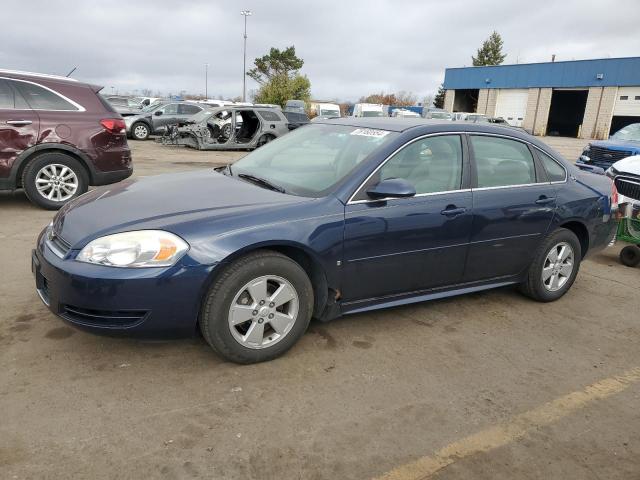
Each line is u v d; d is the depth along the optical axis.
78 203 3.55
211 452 2.48
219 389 2.98
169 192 3.56
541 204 4.34
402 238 3.62
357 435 2.67
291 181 3.72
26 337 3.42
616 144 11.68
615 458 2.63
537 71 45.38
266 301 3.19
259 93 57.16
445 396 3.08
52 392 2.86
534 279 4.50
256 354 3.22
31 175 6.85
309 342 3.61
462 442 2.68
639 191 6.17
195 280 2.94
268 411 2.81
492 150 4.20
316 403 2.91
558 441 2.74
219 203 3.30
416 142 3.79
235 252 3.01
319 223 3.29
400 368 3.35
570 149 27.56
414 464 2.49
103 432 2.57
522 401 3.08
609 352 3.79
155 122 21.14
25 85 6.79
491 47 76.00
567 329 4.14
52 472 2.29
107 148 7.28
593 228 4.78
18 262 4.85
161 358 3.27
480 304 4.54
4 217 6.58
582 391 3.23
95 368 3.12
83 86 7.24
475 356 3.59
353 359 3.42
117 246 2.90
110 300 2.86
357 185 3.48
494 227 4.08
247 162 4.36
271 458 2.46
